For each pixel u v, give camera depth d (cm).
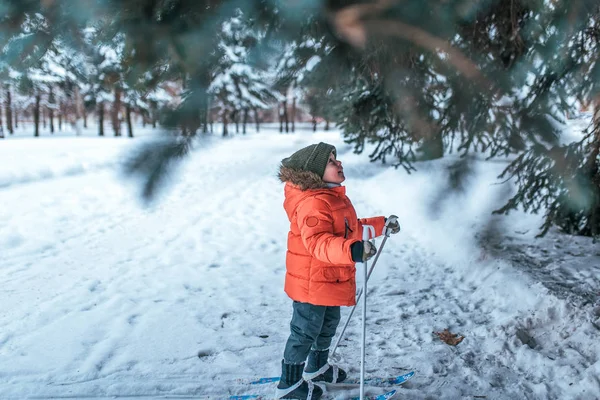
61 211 808
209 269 529
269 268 540
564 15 151
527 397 280
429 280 497
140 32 112
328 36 120
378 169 1036
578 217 536
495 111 123
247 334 367
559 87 161
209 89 113
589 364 299
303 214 239
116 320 386
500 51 160
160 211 830
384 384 292
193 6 111
